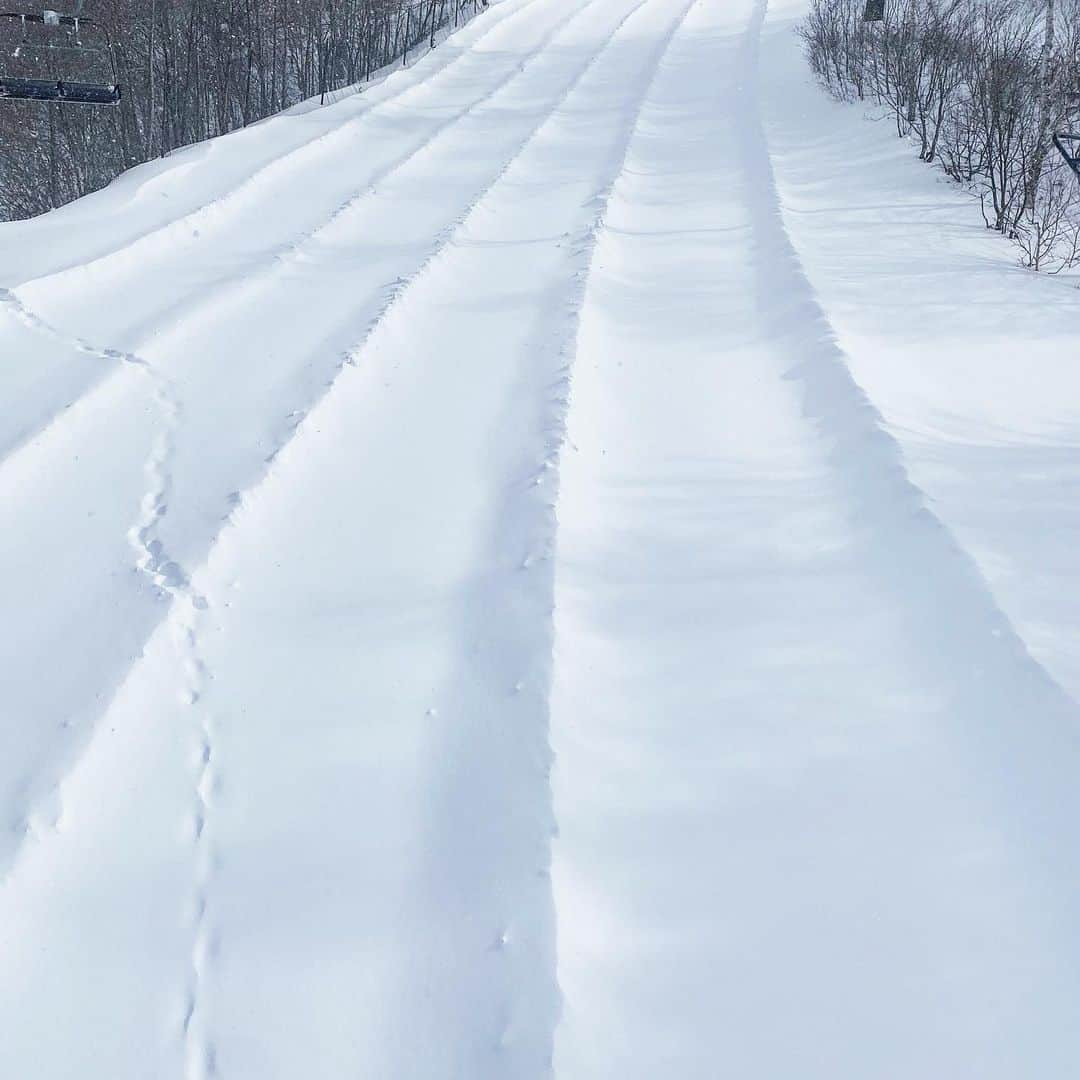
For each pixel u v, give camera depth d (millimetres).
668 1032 2650
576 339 7043
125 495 5148
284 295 8148
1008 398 6031
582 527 4898
